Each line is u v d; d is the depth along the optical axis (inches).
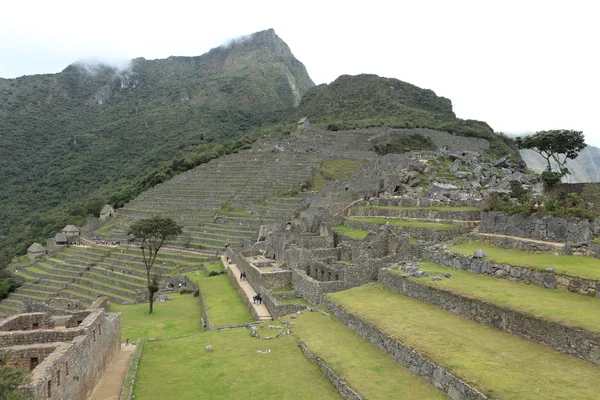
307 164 4003.4
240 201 3540.8
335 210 2332.7
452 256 1160.8
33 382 575.2
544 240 1147.9
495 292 882.1
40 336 810.8
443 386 647.1
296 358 905.5
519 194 1745.8
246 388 800.9
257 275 1592.0
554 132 1761.8
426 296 999.6
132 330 1498.5
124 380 869.8
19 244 4382.4
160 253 2992.1
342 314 1036.5
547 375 599.5
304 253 1555.1
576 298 802.8
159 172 5073.8
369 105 6737.2
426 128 5029.5
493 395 561.0
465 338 761.6
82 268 3085.6
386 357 807.7
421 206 1905.8
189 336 1165.1
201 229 3216.0
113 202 4852.4
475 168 2915.8
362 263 1284.4
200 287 1930.4
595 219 1051.3
